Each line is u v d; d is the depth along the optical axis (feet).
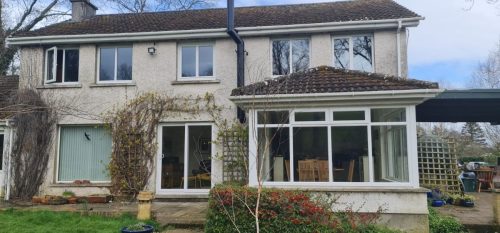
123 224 31.42
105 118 48.52
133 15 62.08
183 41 49.19
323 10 53.47
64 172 49.34
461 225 32.48
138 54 49.42
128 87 48.91
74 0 60.85
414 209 30.55
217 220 27.99
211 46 49.01
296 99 32.65
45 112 49.47
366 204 31.04
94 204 43.55
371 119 32.48
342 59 46.85
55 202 43.37
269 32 46.68
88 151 49.24
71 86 49.60
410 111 31.83
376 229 28.45
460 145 141.49
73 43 50.19
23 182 48.37
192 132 47.65
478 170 67.92
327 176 32.50
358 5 54.19
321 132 33.09
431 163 47.98
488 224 34.42
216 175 45.57
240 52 46.24
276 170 33.17
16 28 77.87
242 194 27.84
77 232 29.07
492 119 54.85
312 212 27.45
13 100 49.75
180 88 48.11
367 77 35.55
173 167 47.34
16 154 48.91
